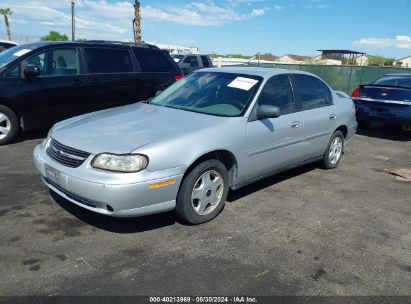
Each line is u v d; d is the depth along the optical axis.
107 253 3.18
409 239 3.73
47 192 4.38
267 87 4.54
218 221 3.89
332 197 4.76
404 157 7.08
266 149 4.39
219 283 2.85
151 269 2.98
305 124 5.00
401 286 2.94
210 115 4.15
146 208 3.33
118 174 3.18
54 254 3.12
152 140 3.41
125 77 7.54
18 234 3.41
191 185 3.58
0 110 6.26
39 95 6.52
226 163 4.10
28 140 6.82
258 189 4.90
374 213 4.33
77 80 6.91
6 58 6.53
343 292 2.83
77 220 3.73
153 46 8.22
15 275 2.81
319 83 5.63
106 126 3.79
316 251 3.39
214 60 29.48
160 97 4.95
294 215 4.14
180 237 3.51
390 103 8.53
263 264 3.13
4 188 4.46
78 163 3.35
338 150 6.04
